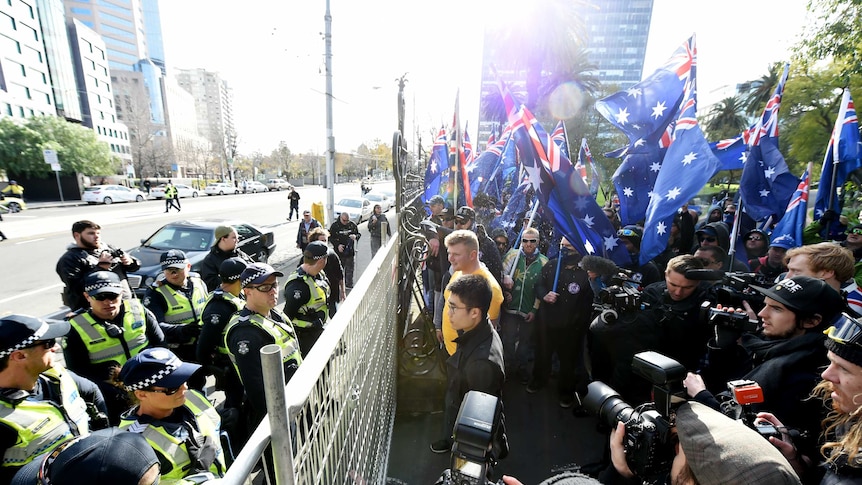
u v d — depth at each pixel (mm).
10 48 43688
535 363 3457
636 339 2301
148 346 2689
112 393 2436
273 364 855
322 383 1226
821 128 13500
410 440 2775
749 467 703
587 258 3098
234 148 64250
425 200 8469
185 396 1780
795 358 1544
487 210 7895
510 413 3158
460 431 960
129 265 3791
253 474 876
